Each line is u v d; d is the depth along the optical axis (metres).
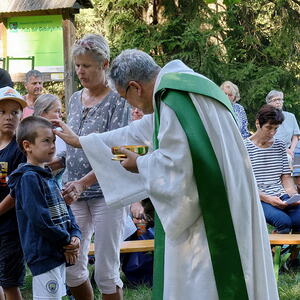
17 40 8.62
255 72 13.98
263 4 14.48
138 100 3.34
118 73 3.30
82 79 4.10
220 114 3.14
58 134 3.85
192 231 3.13
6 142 4.20
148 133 3.69
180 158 3.03
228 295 3.06
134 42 13.62
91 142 3.67
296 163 6.62
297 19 14.52
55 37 8.59
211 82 3.19
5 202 3.98
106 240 4.05
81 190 3.93
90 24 14.59
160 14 14.07
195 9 13.72
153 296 3.24
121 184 3.56
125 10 14.14
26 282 5.55
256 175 6.14
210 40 13.99
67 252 3.77
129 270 5.55
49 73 8.59
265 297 3.12
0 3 8.52
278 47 14.43
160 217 3.11
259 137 6.18
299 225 6.02
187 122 3.06
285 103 13.88
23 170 3.77
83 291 4.23
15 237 4.07
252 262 3.12
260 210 3.20
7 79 4.92
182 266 3.13
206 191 3.05
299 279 5.63
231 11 13.88
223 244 3.06
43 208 3.67
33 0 8.46
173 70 3.23
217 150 3.09
